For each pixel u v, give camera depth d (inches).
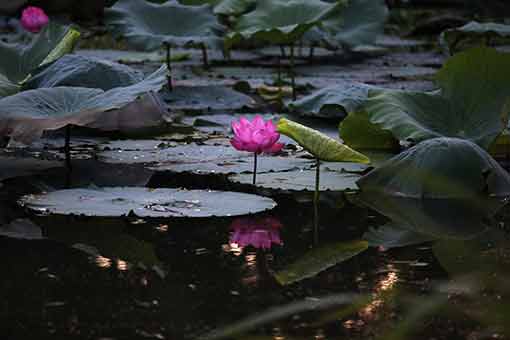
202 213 152.9
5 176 188.5
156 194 167.2
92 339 94.1
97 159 209.8
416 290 114.0
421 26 681.0
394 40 647.8
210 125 267.6
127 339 94.3
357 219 156.6
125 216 153.6
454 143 180.5
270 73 438.0
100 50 530.0
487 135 193.9
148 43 306.5
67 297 108.7
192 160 209.3
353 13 446.3
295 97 338.0
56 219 151.6
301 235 144.2
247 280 117.3
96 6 671.1
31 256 128.0
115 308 104.7
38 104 183.8
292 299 109.1
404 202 171.6
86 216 153.8
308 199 173.8
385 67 473.1
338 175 193.0
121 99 180.1
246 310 104.5
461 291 113.6
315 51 581.3
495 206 168.7
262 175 191.8
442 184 175.3
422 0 760.3
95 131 249.6
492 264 127.7
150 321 100.0
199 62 500.1
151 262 125.3
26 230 143.5
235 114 295.9
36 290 111.6
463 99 201.6
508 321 101.0
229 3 410.0
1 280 115.8
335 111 248.7
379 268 124.9
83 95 189.3
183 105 317.4
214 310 104.3
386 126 193.9
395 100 200.4
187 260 126.8
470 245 139.3
